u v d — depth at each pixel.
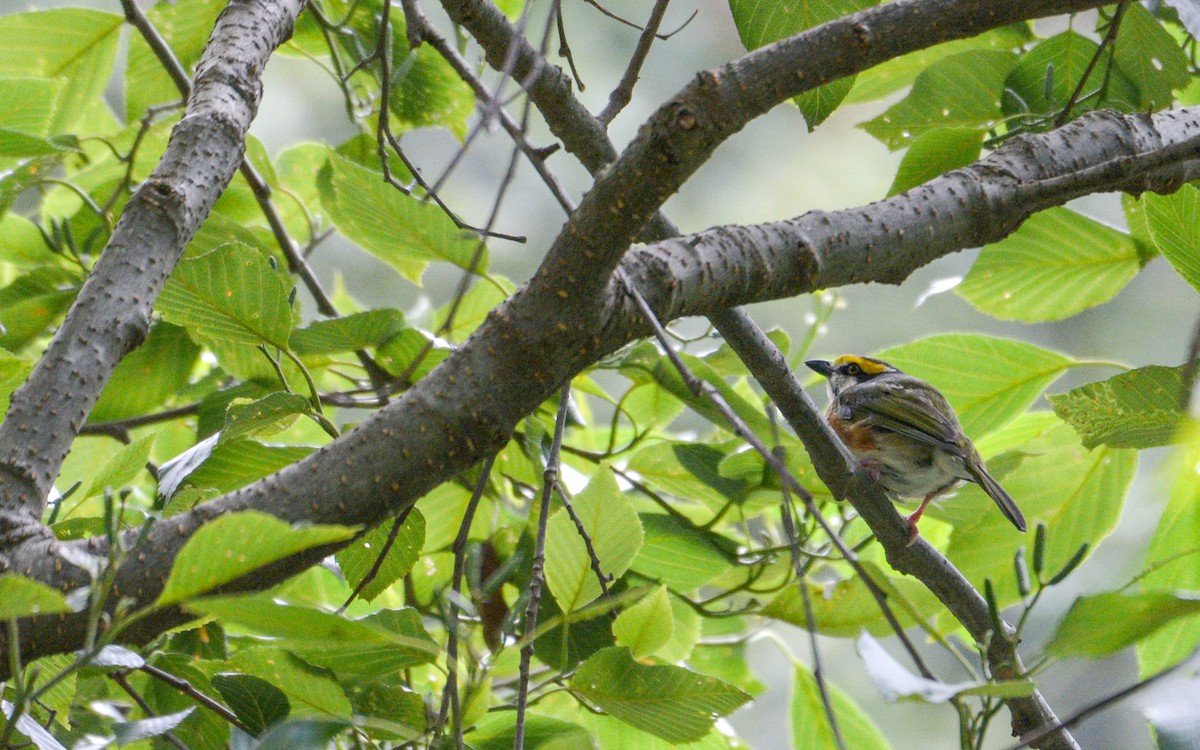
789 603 7.28
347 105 8.25
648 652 5.60
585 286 4.34
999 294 8.14
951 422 9.73
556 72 6.21
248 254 6.07
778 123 21.69
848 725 8.49
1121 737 17.56
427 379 4.50
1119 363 7.73
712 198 21.16
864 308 20.33
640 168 4.11
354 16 8.98
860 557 8.16
